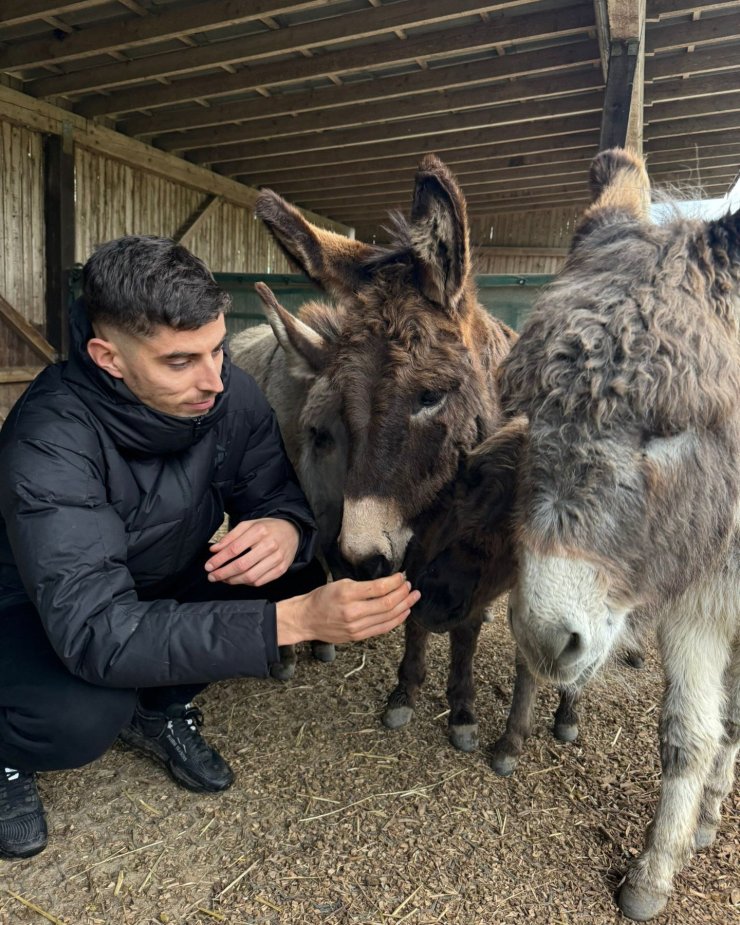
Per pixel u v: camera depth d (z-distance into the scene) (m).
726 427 1.64
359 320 2.29
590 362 1.52
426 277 2.21
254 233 11.75
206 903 1.95
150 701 2.43
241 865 2.09
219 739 2.71
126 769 2.52
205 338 1.68
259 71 7.51
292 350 2.64
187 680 1.67
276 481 2.45
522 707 2.53
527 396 1.68
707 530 1.71
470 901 1.99
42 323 8.32
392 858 2.14
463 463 2.36
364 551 2.16
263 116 8.36
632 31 4.57
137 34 6.55
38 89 7.78
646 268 1.63
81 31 6.78
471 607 2.40
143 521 2.05
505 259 13.79
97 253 1.66
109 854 2.12
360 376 2.21
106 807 2.32
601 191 2.32
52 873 2.04
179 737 2.43
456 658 2.70
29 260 8.06
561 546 1.56
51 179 8.05
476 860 2.14
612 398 1.50
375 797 2.41
